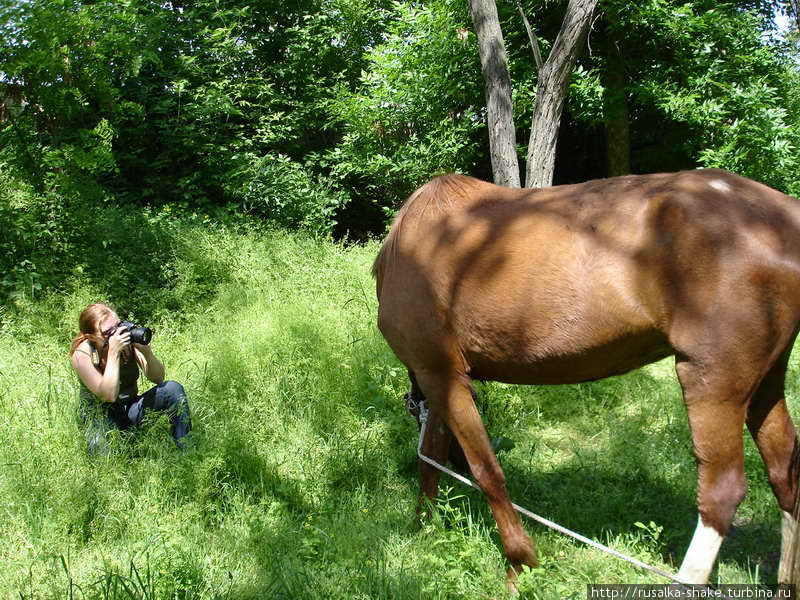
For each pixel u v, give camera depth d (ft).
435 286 9.12
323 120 36.68
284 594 8.79
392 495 11.68
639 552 9.78
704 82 27.73
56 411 12.69
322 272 22.91
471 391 9.45
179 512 10.40
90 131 22.40
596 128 34.53
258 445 12.50
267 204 30.78
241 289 20.93
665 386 15.88
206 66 32.55
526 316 8.44
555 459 13.09
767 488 11.11
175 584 8.52
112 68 26.50
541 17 30.42
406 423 13.71
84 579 9.03
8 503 10.13
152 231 24.07
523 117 30.35
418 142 31.58
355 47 37.81
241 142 31.45
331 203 32.35
